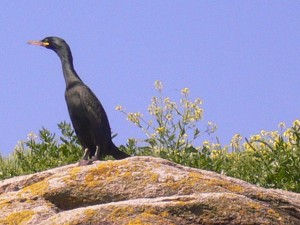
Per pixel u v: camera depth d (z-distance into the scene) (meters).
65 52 18.48
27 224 10.43
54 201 10.98
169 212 10.12
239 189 10.97
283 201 11.07
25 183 11.71
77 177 11.05
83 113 17.70
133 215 10.03
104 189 10.87
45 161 17.95
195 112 17.94
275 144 17.34
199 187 10.84
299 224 10.65
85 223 9.98
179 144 17.78
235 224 10.24
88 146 17.92
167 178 10.91
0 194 11.71
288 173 16.50
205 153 17.53
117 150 17.94
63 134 18.69
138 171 11.02
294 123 17.36
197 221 10.16
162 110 17.94
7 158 18.38
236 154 17.55
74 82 18.08
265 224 10.31
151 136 17.97
